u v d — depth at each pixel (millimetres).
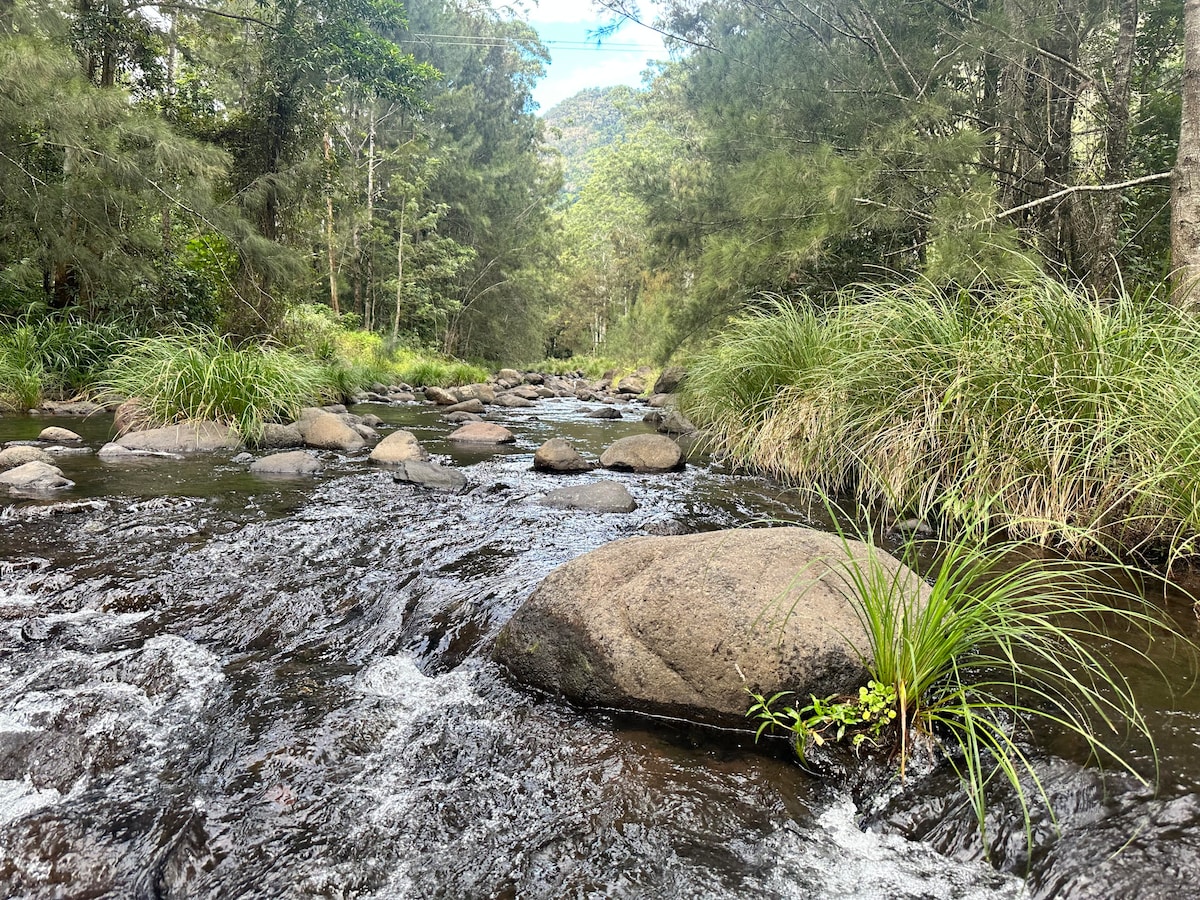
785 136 11266
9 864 1797
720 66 13867
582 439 8836
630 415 12031
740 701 2357
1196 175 5922
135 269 11578
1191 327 3955
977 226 7066
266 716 2455
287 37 15211
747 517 4781
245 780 2121
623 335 35094
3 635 3004
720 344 9219
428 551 4016
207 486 5461
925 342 5012
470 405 11703
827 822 1953
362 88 17406
